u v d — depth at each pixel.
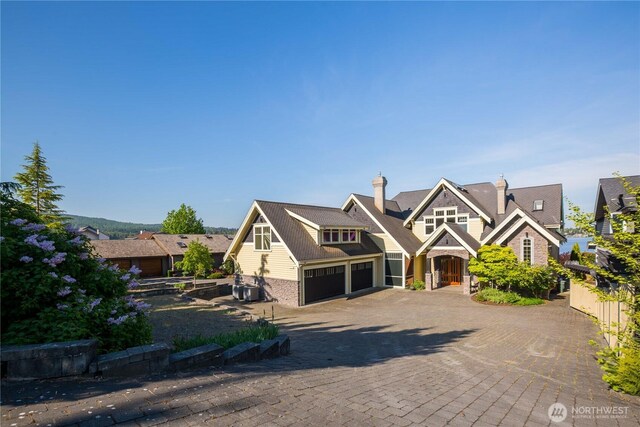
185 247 42.69
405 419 4.82
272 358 8.67
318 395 5.48
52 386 4.83
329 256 22.62
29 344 5.27
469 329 14.02
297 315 17.83
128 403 4.44
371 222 28.25
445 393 6.26
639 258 7.24
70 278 6.16
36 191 28.03
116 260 37.97
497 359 9.53
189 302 20.89
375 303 21.25
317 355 9.57
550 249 22.98
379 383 6.64
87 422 3.86
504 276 21.23
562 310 18.52
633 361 6.79
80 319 5.81
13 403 4.24
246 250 23.98
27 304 5.58
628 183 7.39
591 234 7.73
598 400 6.42
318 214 25.31
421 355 9.81
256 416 4.41
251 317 16.38
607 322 11.37
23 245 5.97
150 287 27.81
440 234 24.64
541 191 28.52
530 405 5.93
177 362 6.17
